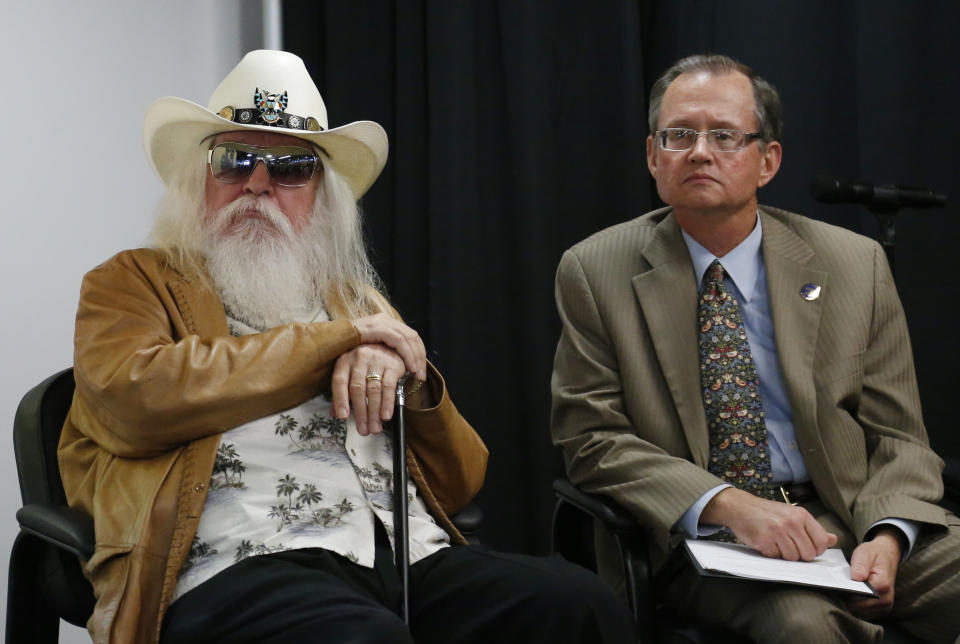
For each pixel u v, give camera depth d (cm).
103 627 214
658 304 286
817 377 280
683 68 293
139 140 404
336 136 286
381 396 240
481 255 426
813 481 276
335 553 231
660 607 278
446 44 424
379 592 234
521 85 415
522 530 418
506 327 425
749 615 244
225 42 439
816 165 389
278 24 454
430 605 238
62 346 377
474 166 425
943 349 369
